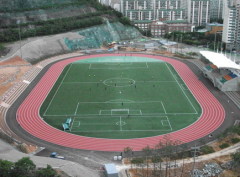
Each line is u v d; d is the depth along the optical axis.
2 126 89.38
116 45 197.12
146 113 98.25
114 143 80.62
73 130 87.44
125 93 115.56
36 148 77.44
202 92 116.94
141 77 134.88
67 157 73.62
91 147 78.81
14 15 191.00
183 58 168.50
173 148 75.56
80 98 110.81
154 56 174.25
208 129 88.19
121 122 92.12
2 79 123.00
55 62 158.88
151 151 73.88
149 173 66.88
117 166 69.75
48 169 58.41
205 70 134.62
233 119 94.44
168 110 100.62
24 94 114.75
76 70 145.62
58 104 105.62
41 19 199.25
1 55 151.25
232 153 73.12
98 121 92.88
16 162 59.44
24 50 158.62
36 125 90.50
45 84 125.69
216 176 65.69
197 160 71.06
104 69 147.50
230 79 117.00
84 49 188.38
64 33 190.75
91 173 64.69
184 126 89.88
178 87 122.31
